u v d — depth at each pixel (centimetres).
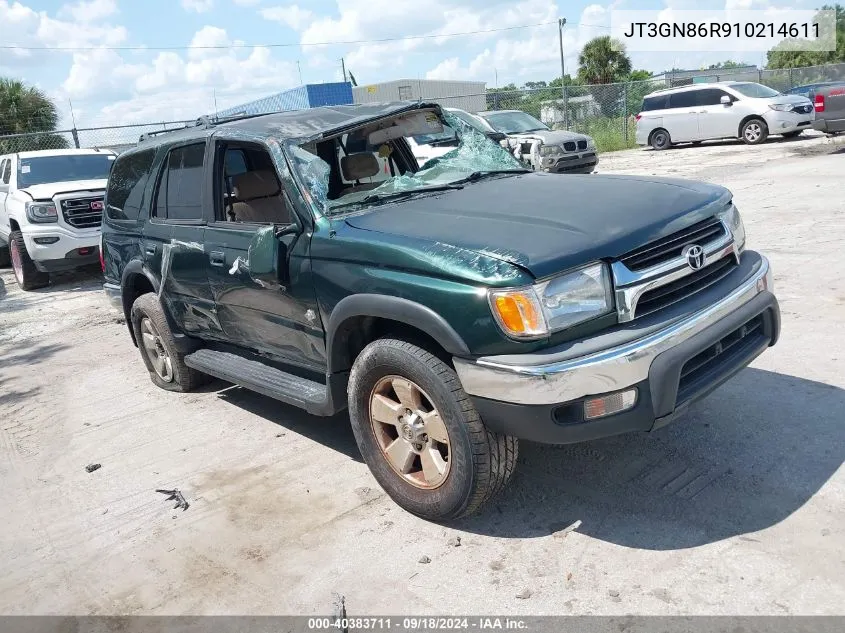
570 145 1514
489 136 495
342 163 431
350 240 348
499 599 289
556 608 280
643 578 290
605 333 301
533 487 367
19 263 1055
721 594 275
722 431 395
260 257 384
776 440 379
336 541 344
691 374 319
